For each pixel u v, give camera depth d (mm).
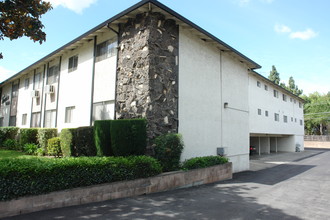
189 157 10445
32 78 18219
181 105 10281
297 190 8773
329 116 47906
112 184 6734
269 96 25891
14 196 5195
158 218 5324
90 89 12039
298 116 34812
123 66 10281
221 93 13023
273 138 33625
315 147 45094
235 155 13828
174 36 10250
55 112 14750
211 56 12484
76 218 5125
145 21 9516
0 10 6629
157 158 8719
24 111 18844
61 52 14367
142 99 9219
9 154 13148
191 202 6719
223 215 5656
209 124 11867
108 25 10383
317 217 5680
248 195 7801
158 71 9453
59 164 5941
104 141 8594
